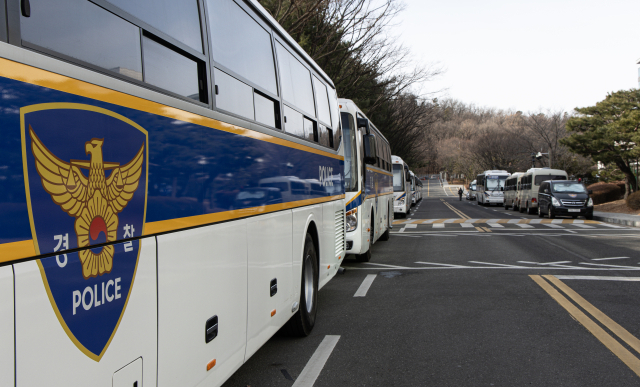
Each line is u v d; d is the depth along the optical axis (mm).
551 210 25953
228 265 3258
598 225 21406
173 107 2600
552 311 6523
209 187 2986
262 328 3967
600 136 34875
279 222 4469
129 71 2307
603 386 4051
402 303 7148
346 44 16750
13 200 1598
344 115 10070
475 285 8367
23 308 1628
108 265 2033
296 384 4176
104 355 2002
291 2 12875
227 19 3590
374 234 11969
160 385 2408
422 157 63562
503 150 65750
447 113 115062
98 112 2008
